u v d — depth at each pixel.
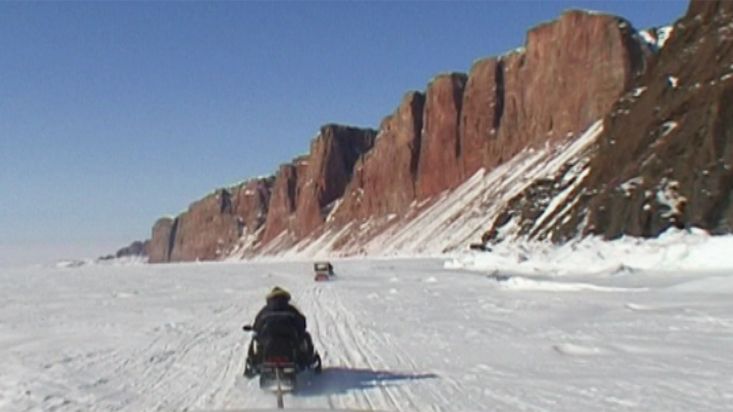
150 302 30.25
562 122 119.56
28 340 17.20
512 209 85.75
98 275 83.69
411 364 12.06
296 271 74.06
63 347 15.70
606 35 117.25
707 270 29.88
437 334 15.88
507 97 134.75
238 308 26.34
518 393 9.41
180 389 10.59
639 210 44.81
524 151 123.88
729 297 20.17
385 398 9.41
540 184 85.62
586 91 117.12
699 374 10.21
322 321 19.42
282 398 9.52
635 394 9.09
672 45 61.84
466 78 153.00
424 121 156.38
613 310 18.72
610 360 11.73
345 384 10.42
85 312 25.31
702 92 50.28
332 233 174.00
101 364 13.15
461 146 144.25
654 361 11.41
